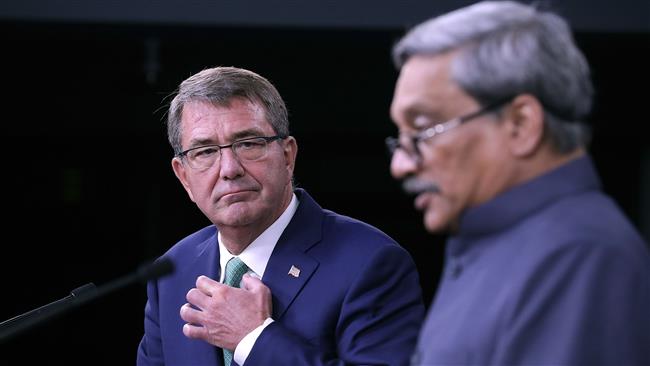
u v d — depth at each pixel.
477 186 2.07
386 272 3.45
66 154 10.23
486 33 2.02
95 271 11.14
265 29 8.06
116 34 8.22
